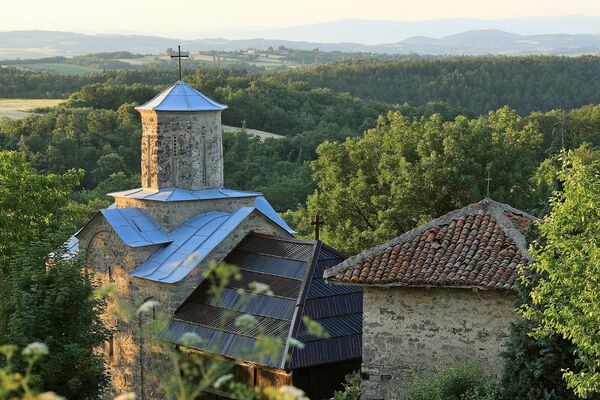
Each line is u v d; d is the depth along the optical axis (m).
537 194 48.47
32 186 36.62
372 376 23.16
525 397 19.88
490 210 24.03
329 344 26.14
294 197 74.62
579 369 19.58
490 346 21.80
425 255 22.95
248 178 79.19
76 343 25.06
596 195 19.22
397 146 51.59
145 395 30.55
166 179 32.72
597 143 92.00
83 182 81.62
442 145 49.78
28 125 90.56
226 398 26.19
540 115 90.75
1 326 25.84
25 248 33.44
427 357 22.52
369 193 49.88
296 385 25.38
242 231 30.89
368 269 22.98
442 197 47.41
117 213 31.81
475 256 22.39
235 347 26.36
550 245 19.55
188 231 31.47
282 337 25.84
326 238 49.66
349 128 100.25
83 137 86.12
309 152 91.25
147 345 30.30
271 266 28.91
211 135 33.19
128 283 30.92
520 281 20.69
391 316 22.94
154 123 32.66
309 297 27.02
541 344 19.64
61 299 24.94
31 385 23.52
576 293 18.77
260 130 99.88
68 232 32.84
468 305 22.03
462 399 20.58
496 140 50.50
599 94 129.00
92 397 25.62
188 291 29.42
